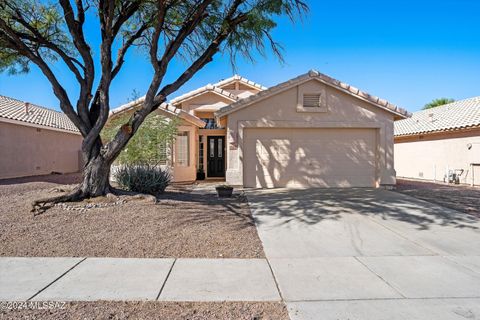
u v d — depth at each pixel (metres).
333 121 13.56
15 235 6.37
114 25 10.16
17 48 9.11
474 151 15.91
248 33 9.60
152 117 13.73
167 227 7.04
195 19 9.15
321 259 5.43
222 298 4.01
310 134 13.74
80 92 9.59
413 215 8.54
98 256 5.43
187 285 4.37
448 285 4.41
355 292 4.20
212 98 19.11
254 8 8.73
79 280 4.49
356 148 13.83
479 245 6.17
